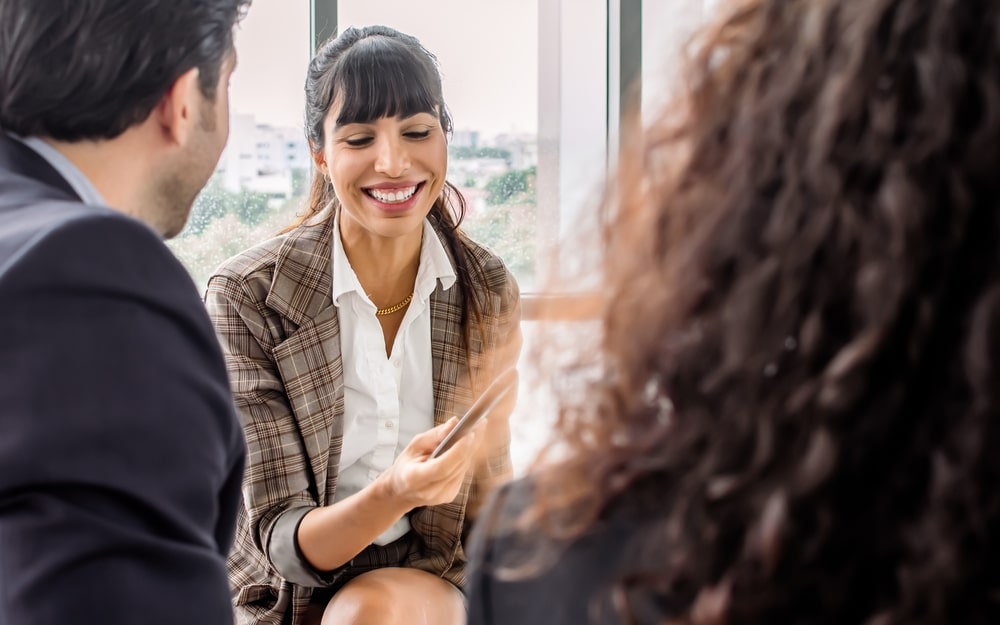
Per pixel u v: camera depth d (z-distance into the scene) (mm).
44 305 633
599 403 465
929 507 357
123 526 643
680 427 425
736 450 398
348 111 1412
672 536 411
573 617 454
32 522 620
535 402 533
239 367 1408
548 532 466
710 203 421
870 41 376
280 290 1438
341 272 1463
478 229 2615
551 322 531
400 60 1424
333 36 2428
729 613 391
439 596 1395
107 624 627
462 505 1498
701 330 417
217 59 818
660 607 421
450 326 1533
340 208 1525
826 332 377
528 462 540
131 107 767
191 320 709
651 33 2492
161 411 668
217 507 750
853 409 367
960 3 360
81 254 650
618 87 2516
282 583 1429
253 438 1408
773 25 429
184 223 881
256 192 2492
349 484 1518
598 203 525
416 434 1530
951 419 357
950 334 360
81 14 735
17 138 756
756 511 388
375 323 1495
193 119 820
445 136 1510
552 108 2576
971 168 351
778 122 399
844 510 375
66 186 752
